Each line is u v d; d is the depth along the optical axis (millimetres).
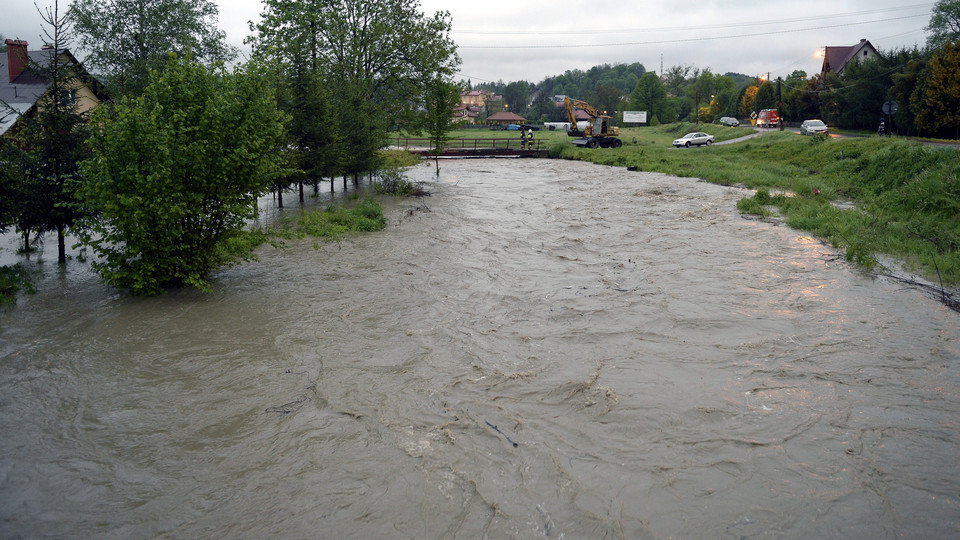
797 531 5074
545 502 5461
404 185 27188
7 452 6145
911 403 7316
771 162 37781
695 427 6773
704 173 33688
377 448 6332
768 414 7066
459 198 25844
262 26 25141
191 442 6398
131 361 8414
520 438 6547
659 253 15281
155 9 27453
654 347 9109
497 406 7266
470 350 8953
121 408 7102
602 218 20484
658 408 7199
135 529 5059
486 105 143375
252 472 5887
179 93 11406
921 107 42750
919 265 13820
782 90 70812
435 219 20266
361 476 5836
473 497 5535
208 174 11305
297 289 11930
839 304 11086
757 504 5430
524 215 21172
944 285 12281
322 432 6625
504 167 42969
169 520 5172
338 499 5480
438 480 5785
